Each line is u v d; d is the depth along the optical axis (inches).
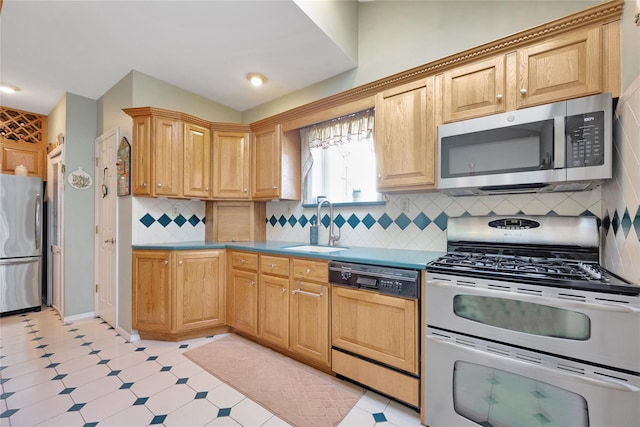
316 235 105.1
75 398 66.5
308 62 97.9
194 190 107.1
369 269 67.4
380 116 80.1
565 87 55.4
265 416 61.1
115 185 110.7
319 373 77.8
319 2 81.5
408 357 60.8
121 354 88.3
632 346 40.7
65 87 116.4
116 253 107.3
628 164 46.3
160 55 94.2
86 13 74.7
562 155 53.4
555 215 66.2
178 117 102.8
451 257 67.6
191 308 98.1
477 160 62.6
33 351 90.2
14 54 93.5
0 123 136.3
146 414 61.3
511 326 49.8
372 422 59.5
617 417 41.2
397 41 92.1
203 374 77.0
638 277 41.8
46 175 145.9
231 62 98.0
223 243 109.6
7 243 125.0
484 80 64.0
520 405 48.7
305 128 112.2
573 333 44.8
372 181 98.5
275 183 107.1
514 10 73.9
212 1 70.9
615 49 51.6
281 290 86.2
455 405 54.9
